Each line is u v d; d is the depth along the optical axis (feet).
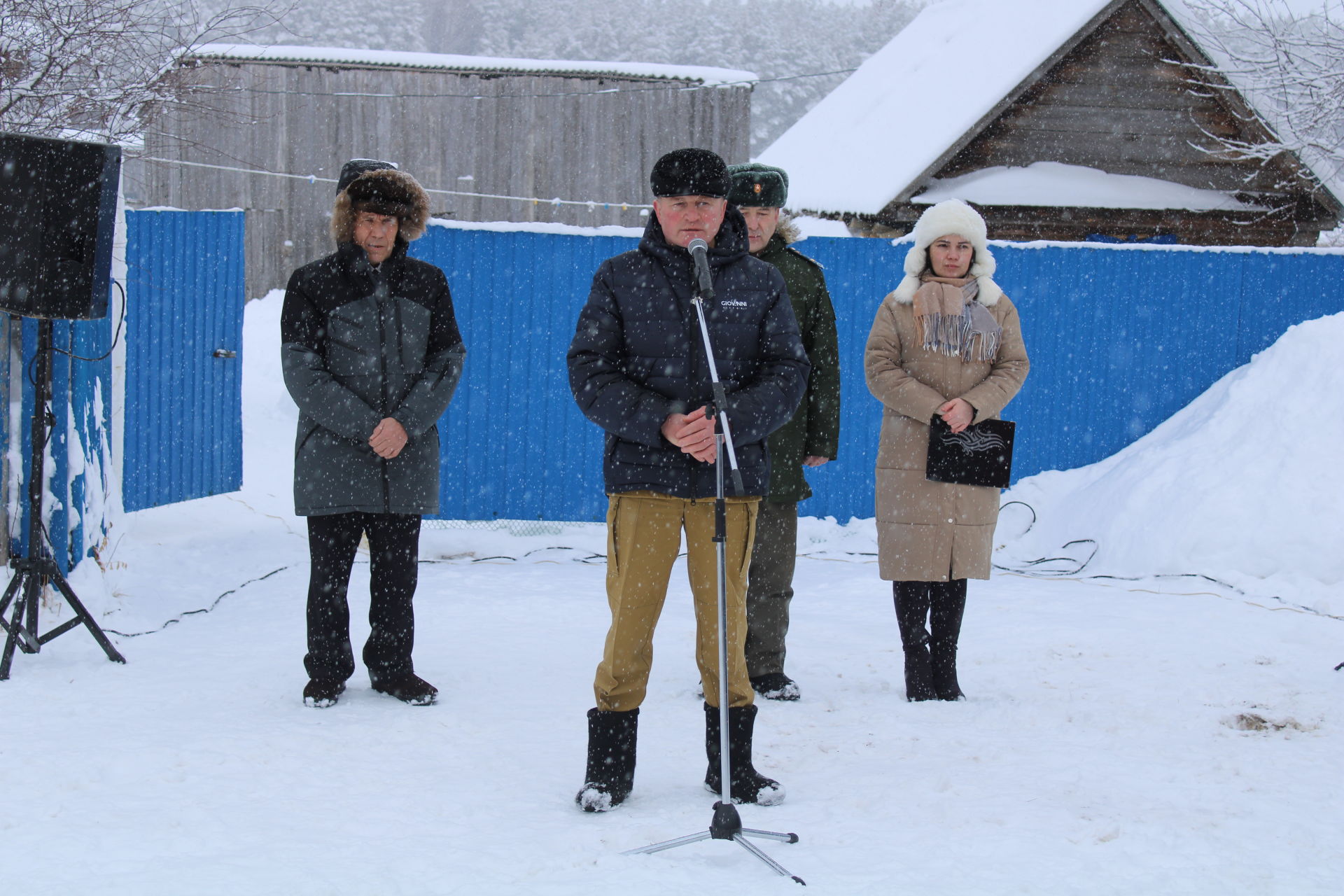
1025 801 10.70
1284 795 10.91
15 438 17.20
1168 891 8.73
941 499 14.29
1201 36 37.42
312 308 13.75
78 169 14.74
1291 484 22.35
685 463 10.35
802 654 16.63
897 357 14.92
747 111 48.62
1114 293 27.20
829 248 26.21
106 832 9.54
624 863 9.11
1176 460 24.14
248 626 17.57
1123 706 14.02
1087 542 24.02
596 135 48.83
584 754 12.03
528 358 24.99
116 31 24.29
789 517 14.44
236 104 47.91
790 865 9.12
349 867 8.93
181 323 24.97
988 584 21.91
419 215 14.21
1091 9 36.83
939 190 37.68
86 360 18.20
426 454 13.92
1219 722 13.42
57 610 16.97
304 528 24.95
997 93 36.42
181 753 11.50
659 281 10.64
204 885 8.52
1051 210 38.34
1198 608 19.70
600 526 26.00
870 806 10.53
